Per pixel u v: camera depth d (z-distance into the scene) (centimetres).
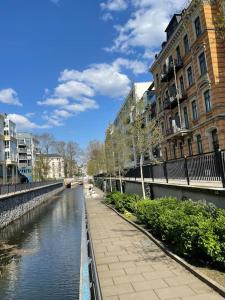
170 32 3133
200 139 2617
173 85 3222
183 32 2773
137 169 2397
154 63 3703
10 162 6469
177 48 3005
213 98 2272
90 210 2202
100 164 5388
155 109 3944
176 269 682
